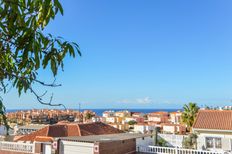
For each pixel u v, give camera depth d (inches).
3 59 100.7
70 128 1145.4
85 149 771.4
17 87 102.1
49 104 106.0
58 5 88.2
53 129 1097.4
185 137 1100.5
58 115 4687.5
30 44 87.4
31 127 1462.8
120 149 796.6
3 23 88.6
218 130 936.3
